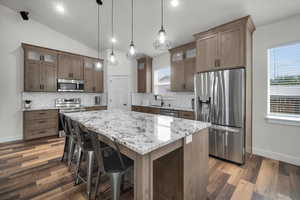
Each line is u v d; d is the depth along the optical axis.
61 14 3.58
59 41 4.41
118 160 1.52
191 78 3.71
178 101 4.54
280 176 2.10
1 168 2.33
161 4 2.57
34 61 3.79
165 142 1.10
